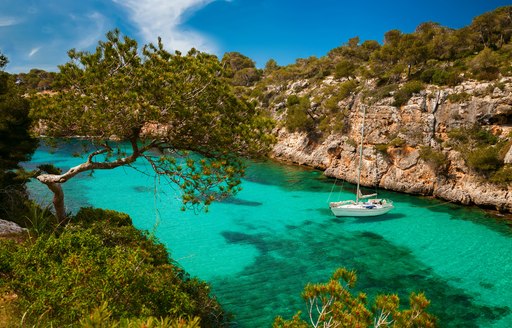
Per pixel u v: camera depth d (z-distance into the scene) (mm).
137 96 13891
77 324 7719
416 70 66312
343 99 65750
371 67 74500
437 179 45281
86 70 14844
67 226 15547
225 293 21547
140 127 14977
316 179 56000
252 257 27094
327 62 101875
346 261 26750
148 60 15344
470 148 43656
